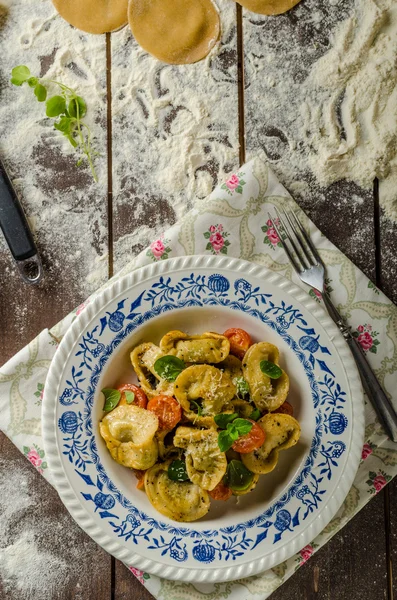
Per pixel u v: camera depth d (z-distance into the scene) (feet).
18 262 2.44
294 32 2.47
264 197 2.37
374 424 2.34
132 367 2.31
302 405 2.27
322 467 2.24
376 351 2.35
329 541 2.37
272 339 2.28
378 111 2.43
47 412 2.22
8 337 2.43
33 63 2.48
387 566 2.36
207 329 2.32
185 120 2.46
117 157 2.46
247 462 2.20
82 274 2.44
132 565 2.21
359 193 2.43
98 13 2.46
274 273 2.26
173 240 2.36
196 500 2.21
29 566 2.38
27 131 2.47
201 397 2.21
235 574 2.20
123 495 2.23
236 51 2.47
